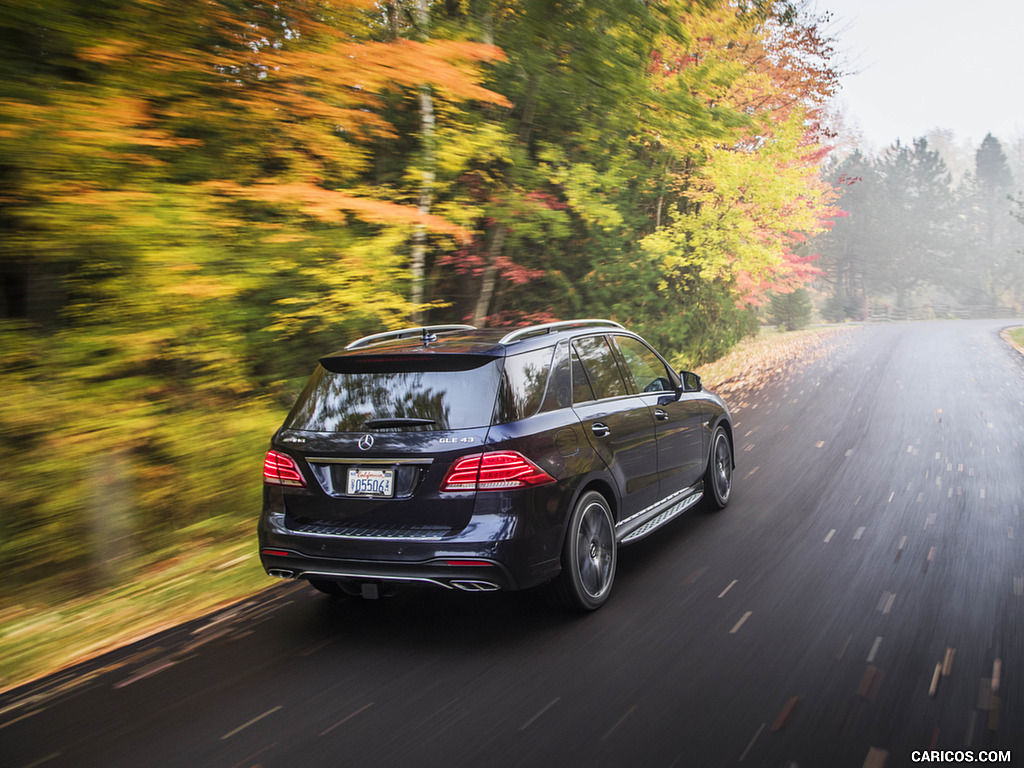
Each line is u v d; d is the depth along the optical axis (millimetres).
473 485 4137
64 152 4898
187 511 6598
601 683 3604
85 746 3289
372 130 7605
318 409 4574
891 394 13664
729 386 16422
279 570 4500
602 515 4797
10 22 4840
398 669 3912
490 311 13234
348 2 6215
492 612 4680
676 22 9797
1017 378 15352
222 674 3975
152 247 5328
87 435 5559
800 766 2844
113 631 4734
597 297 15297
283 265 6629
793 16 15102
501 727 3244
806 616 4277
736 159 15594
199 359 6418
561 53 9664
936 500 6605
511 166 10164
